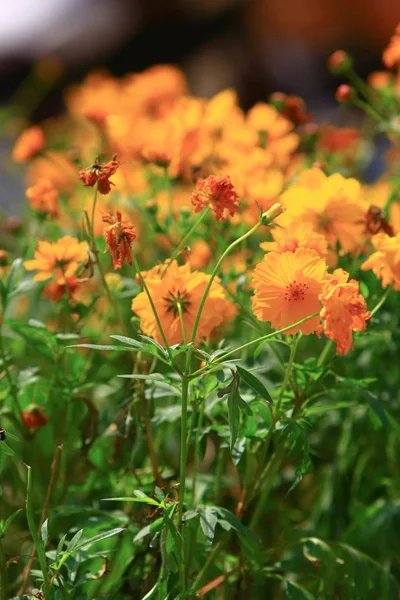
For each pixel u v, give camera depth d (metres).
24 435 1.28
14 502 1.32
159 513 1.18
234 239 1.35
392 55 1.46
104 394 1.41
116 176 1.47
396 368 1.40
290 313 1.14
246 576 1.23
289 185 1.40
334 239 1.26
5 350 1.37
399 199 1.50
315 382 1.19
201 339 1.19
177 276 1.18
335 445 1.42
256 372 1.23
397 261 1.18
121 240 1.13
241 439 1.20
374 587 1.28
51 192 1.38
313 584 1.28
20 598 1.13
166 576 1.14
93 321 1.49
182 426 1.13
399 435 1.31
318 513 1.36
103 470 1.31
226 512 1.15
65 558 1.11
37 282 1.37
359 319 1.10
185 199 1.50
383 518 1.32
